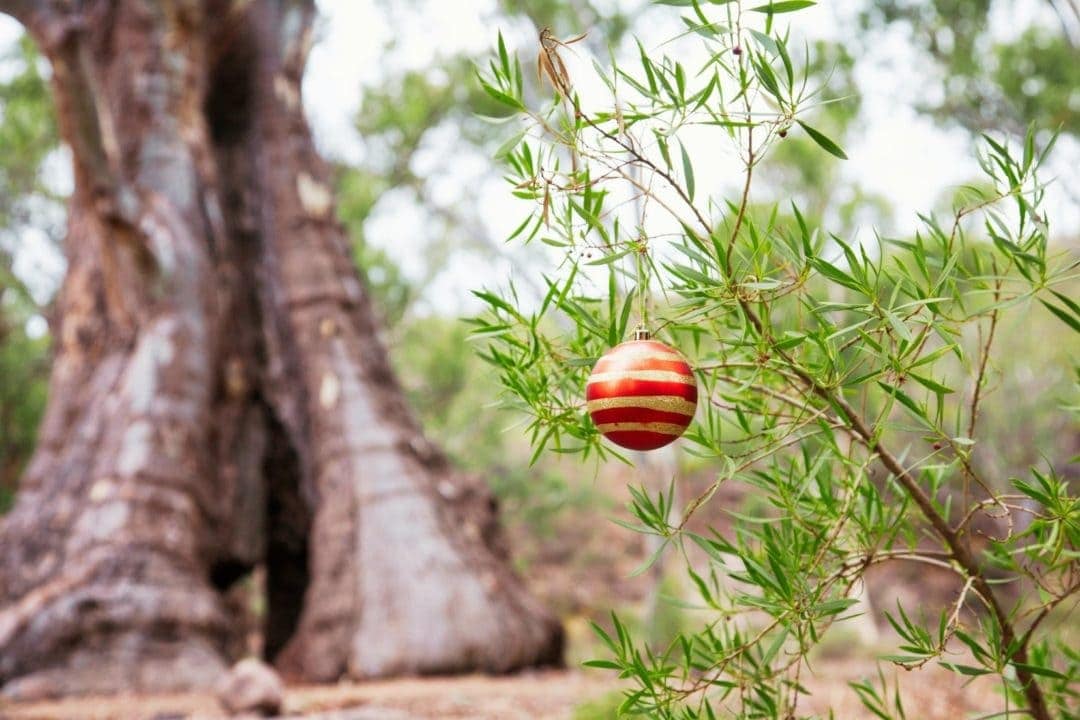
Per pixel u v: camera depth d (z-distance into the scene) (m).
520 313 2.22
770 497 2.22
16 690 7.66
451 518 10.26
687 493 14.66
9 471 18.97
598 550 26.23
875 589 18.59
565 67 2.00
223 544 10.15
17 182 18.88
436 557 9.67
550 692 7.54
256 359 11.16
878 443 2.09
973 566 2.17
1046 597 2.18
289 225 11.59
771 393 2.30
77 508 9.10
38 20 8.73
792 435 2.22
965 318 2.00
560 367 2.34
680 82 1.94
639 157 1.99
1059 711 2.44
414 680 8.97
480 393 21.62
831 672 8.60
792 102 1.86
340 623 9.45
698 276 1.95
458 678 9.08
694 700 2.86
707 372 2.38
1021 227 2.00
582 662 2.11
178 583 8.80
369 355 11.16
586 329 2.19
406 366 22.86
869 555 2.28
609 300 2.10
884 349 1.88
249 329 11.20
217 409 10.45
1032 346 15.61
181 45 11.21
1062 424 15.23
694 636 2.32
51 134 18.78
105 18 11.54
